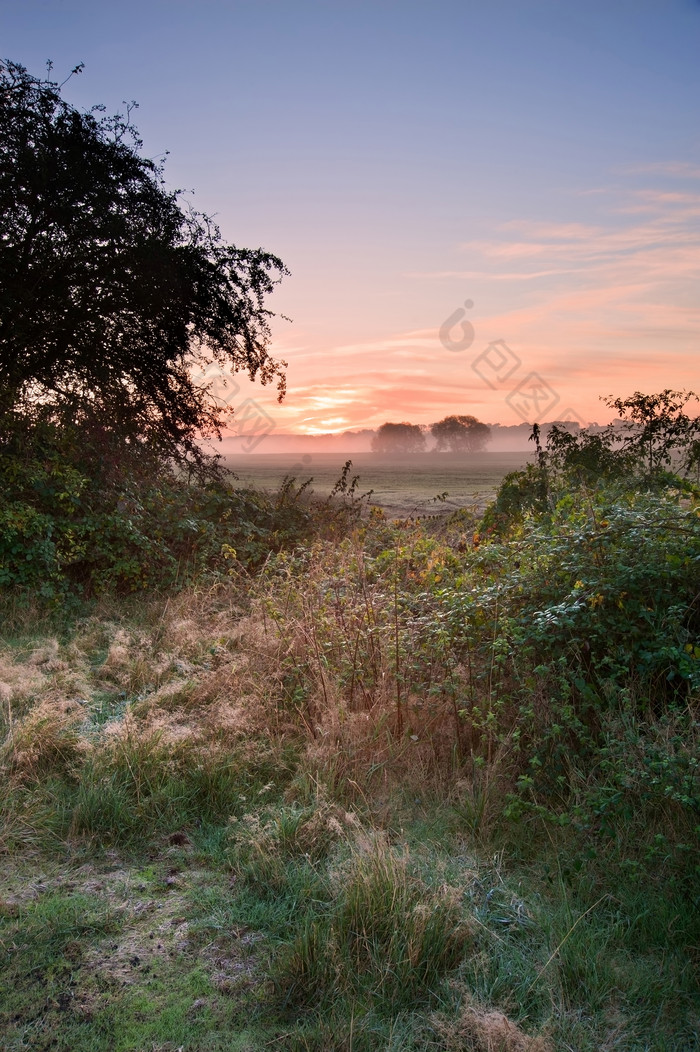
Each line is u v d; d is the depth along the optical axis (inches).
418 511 733.3
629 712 141.2
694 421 378.3
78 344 478.0
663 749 130.1
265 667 213.2
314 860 129.6
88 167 453.7
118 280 477.7
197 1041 91.1
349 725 171.3
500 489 359.9
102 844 137.5
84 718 195.2
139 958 106.3
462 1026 91.0
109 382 473.4
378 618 219.8
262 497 509.7
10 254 445.1
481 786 145.9
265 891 121.8
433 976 100.6
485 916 113.4
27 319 450.9
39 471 360.2
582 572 182.1
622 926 110.7
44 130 446.0
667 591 168.9
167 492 459.5
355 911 109.0
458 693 170.2
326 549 365.4
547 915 113.0
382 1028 92.1
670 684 159.0
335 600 233.0
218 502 462.6
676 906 111.3
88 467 402.0
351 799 149.9
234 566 393.4
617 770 132.8
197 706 203.0
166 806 149.5
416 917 105.8
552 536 209.3
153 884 125.4
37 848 135.2
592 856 123.0
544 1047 87.0
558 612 167.8
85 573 359.6
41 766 163.6
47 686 218.4
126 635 279.0
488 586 203.2
